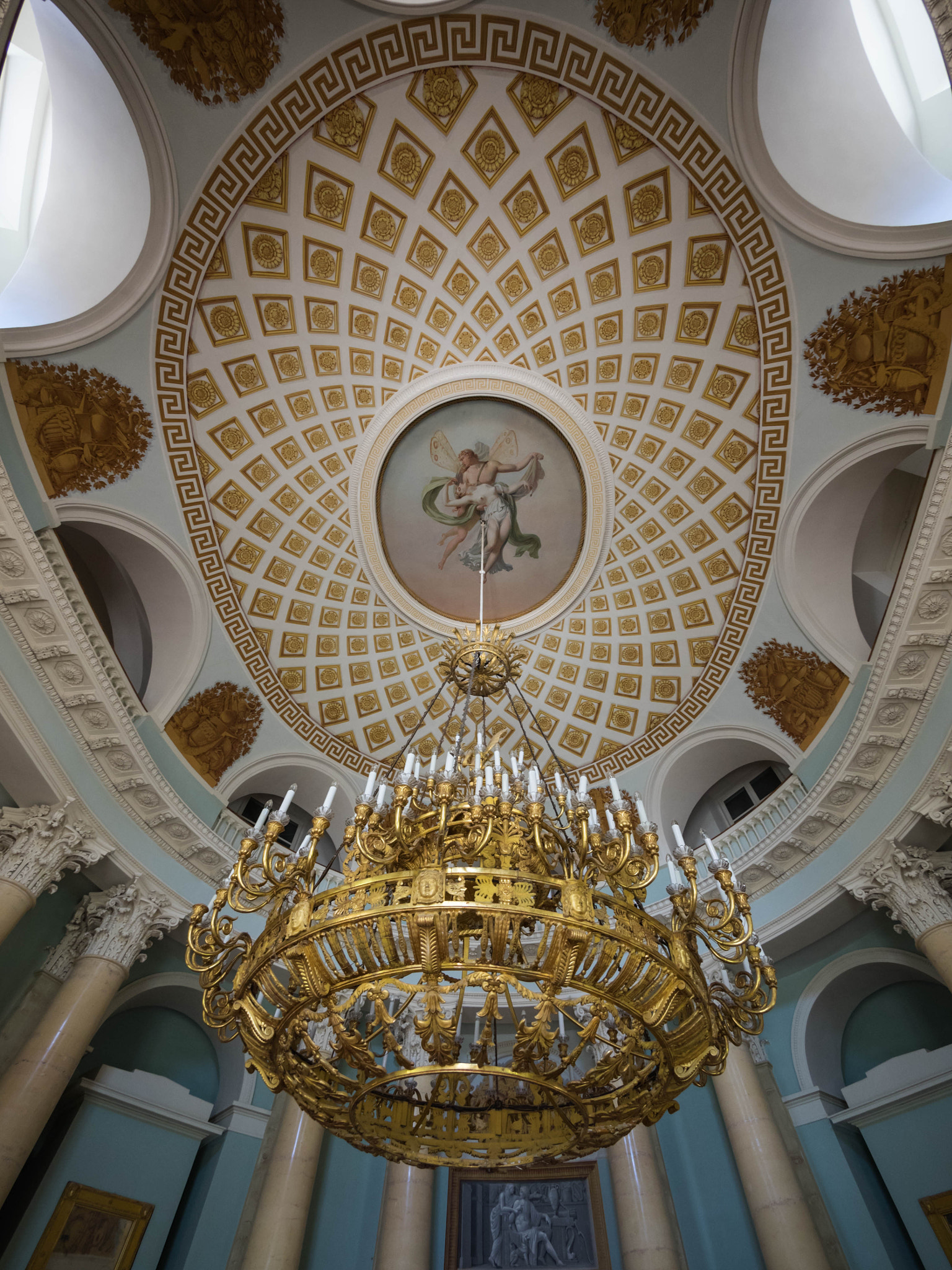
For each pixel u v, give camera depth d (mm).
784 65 7273
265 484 10148
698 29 6738
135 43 6562
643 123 7473
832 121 7504
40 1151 8180
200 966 4266
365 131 7699
